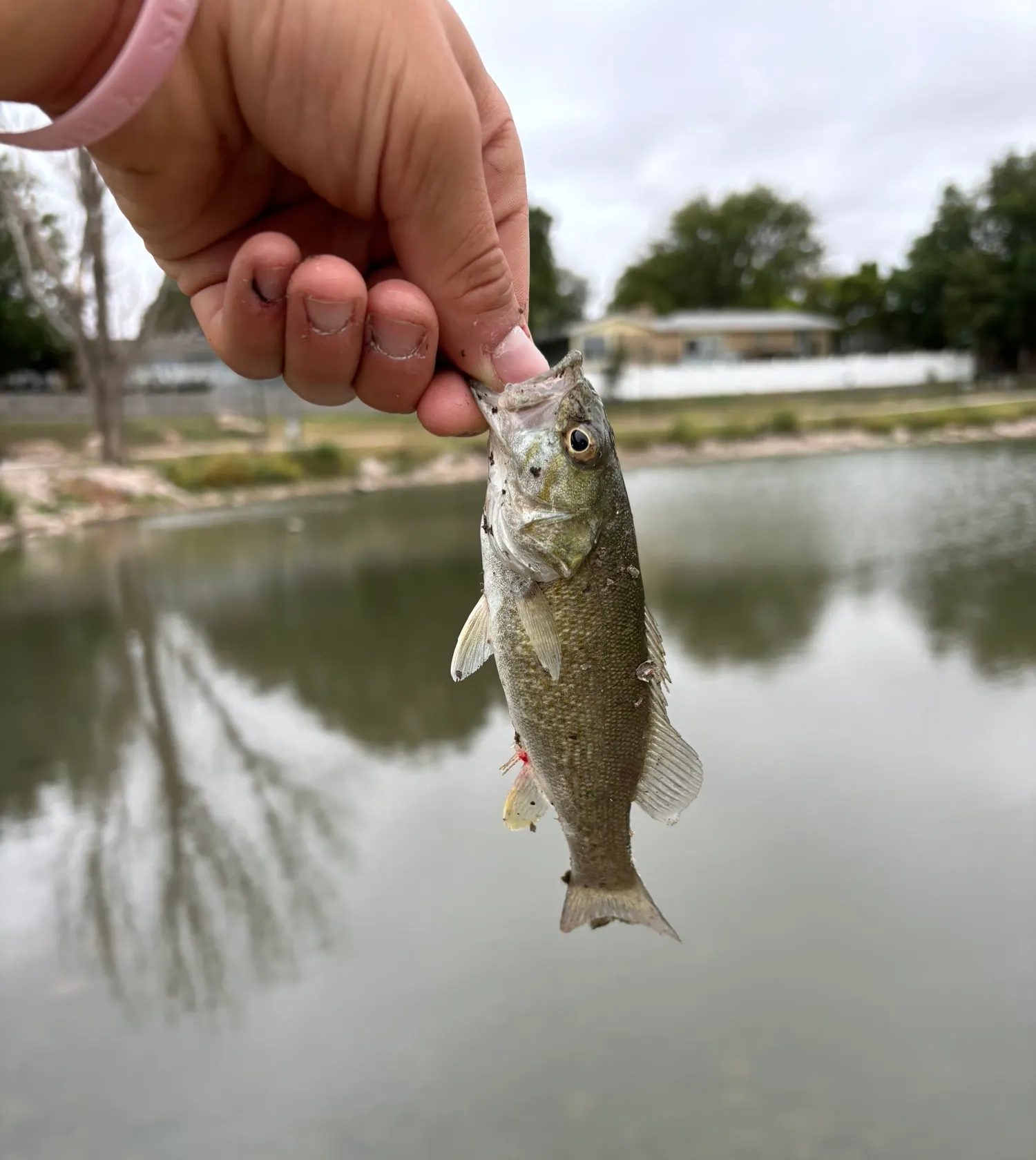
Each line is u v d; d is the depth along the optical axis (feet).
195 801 2.42
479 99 0.68
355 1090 1.42
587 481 0.74
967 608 3.74
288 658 3.55
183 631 3.97
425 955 1.72
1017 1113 1.31
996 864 1.88
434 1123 1.35
